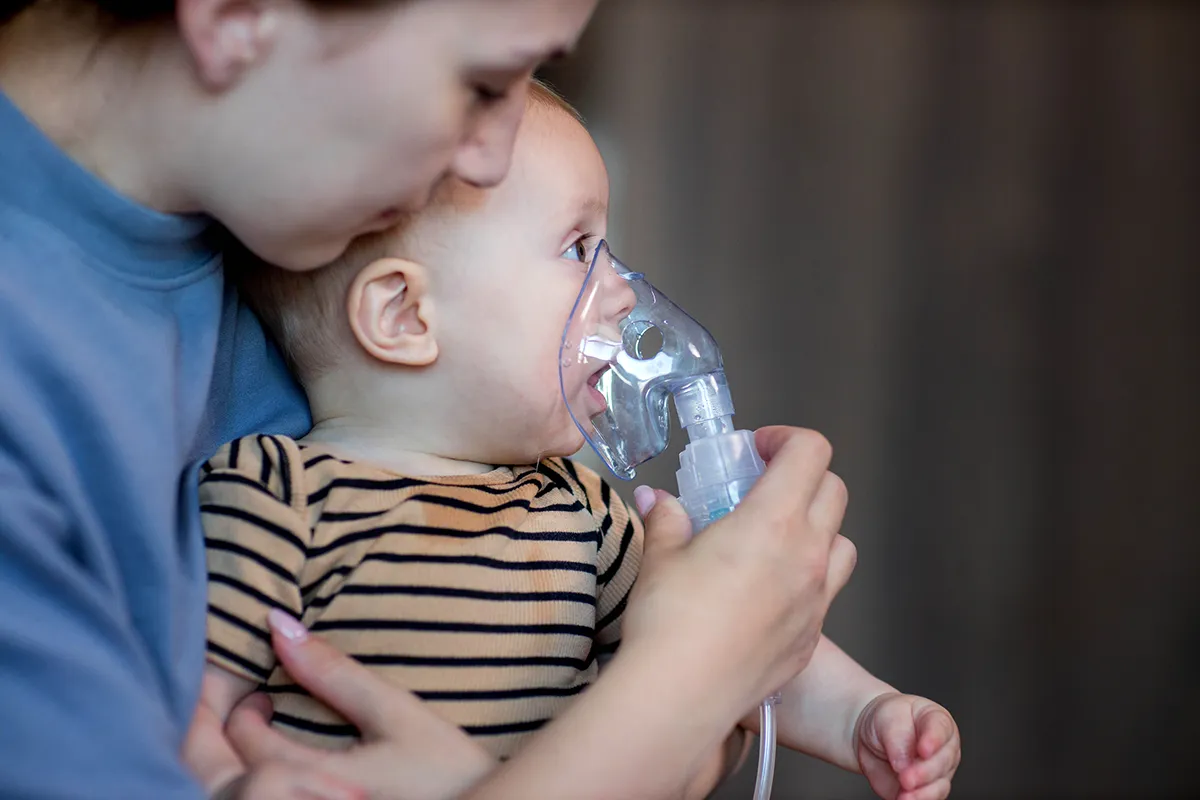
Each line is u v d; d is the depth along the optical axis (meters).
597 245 1.05
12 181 0.81
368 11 0.76
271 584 0.91
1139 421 3.36
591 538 1.09
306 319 1.05
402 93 0.77
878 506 3.30
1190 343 3.39
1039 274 3.44
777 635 0.89
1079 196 3.47
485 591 0.99
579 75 3.50
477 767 0.85
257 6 0.76
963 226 3.47
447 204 1.03
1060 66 3.53
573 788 0.79
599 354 1.02
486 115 0.82
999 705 3.19
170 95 0.80
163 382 0.83
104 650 0.75
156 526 0.80
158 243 0.85
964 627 3.23
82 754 0.72
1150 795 3.14
